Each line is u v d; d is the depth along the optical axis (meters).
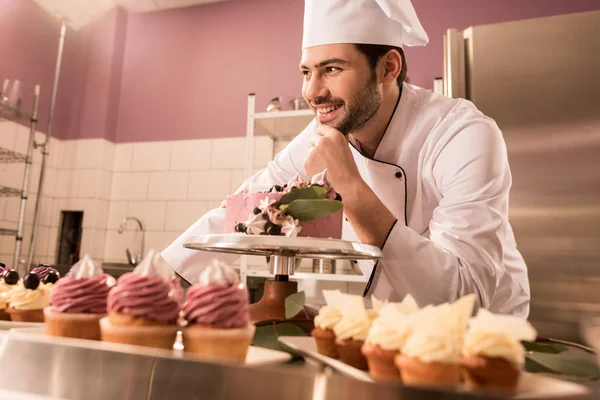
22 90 2.84
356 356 0.69
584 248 1.75
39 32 3.18
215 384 0.55
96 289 0.79
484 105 1.94
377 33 1.12
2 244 2.86
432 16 2.78
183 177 3.12
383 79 1.18
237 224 0.92
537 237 1.81
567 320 1.74
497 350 0.53
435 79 2.42
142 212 3.16
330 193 0.95
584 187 1.78
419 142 1.23
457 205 1.01
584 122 1.81
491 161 1.06
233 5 3.25
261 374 0.52
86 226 3.12
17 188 2.96
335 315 0.73
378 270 0.98
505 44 1.94
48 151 3.01
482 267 0.95
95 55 3.34
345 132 1.18
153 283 0.71
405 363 0.56
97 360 0.58
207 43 3.26
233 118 3.10
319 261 2.46
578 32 1.87
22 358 0.59
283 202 0.90
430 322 0.58
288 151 1.51
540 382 0.51
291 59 3.06
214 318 0.66
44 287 1.08
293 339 0.70
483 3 2.71
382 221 0.98
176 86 3.26
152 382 0.57
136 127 3.29
